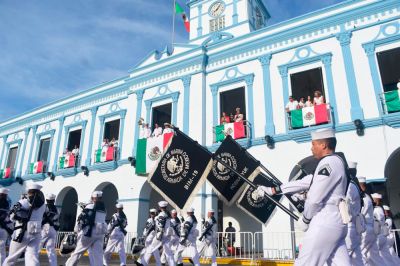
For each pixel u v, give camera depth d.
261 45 14.14
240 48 14.60
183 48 16.56
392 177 13.68
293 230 11.43
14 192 21.36
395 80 14.57
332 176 3.02
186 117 14.98
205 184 13.69
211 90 14.94
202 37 18.19
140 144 14.89
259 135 13.19
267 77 13.61
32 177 20.38
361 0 12.27
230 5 18.27
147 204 15.61
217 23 18.45
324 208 3.06
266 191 3.80
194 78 15.36
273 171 12.40
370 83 11.51
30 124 22.59
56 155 19.78
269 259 10.88
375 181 10.56
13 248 5.80
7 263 5.71
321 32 12.91
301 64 13.00
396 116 10.59
